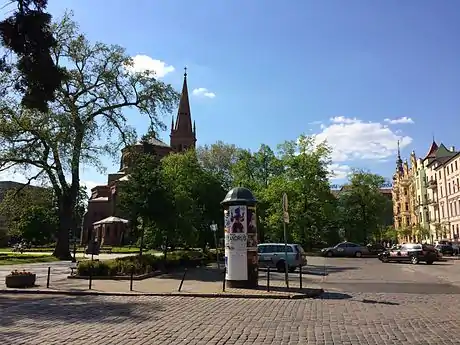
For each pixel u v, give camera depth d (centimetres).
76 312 1172
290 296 1495
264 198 5928
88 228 9756
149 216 2766
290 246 2836
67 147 3638
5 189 4509
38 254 4975
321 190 5822
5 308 1245
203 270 2864
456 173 7469
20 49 1504
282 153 6031
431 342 801
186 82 10988
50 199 4684
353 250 5369
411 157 10262
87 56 4003
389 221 12375
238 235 1745
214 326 963
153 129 4081
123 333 886
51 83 1563
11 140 3681
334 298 1490
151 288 1766
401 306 1288
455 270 2938
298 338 836
